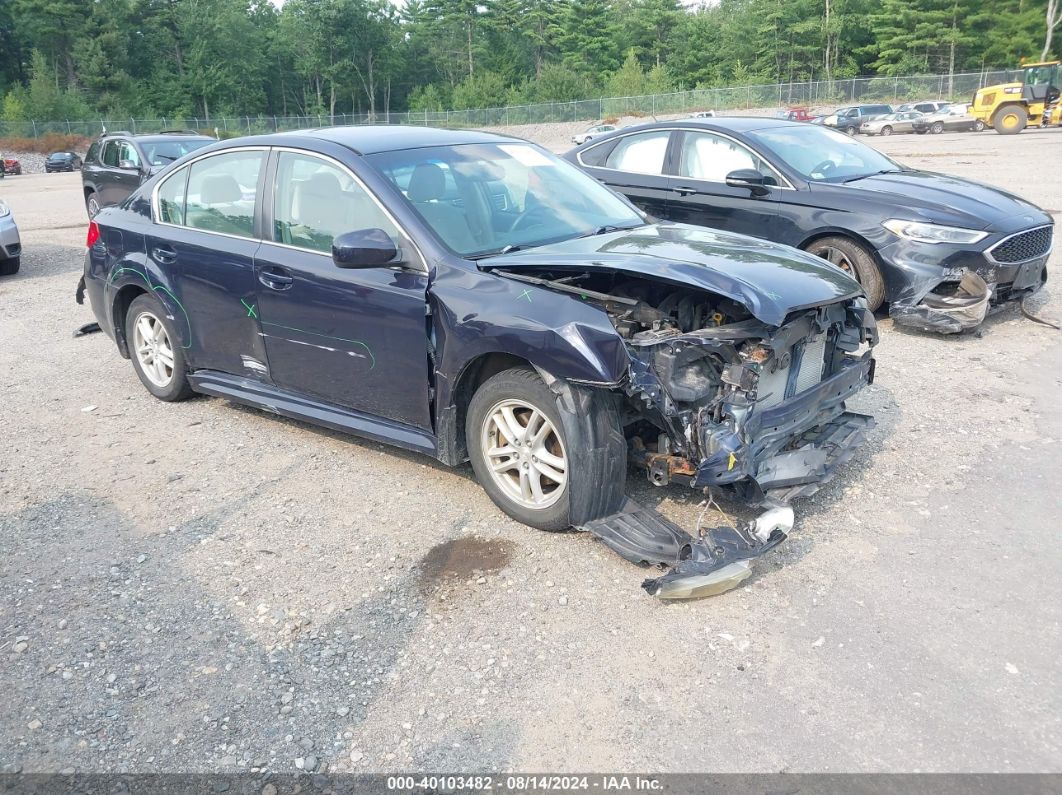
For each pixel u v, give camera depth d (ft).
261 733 9.22
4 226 34.94
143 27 294.66
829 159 25.13
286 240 15.42
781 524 11.84
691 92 209.97
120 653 10.64
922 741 8.79
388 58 320.91
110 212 19.49
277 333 15.65
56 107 236.02
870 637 10.46
